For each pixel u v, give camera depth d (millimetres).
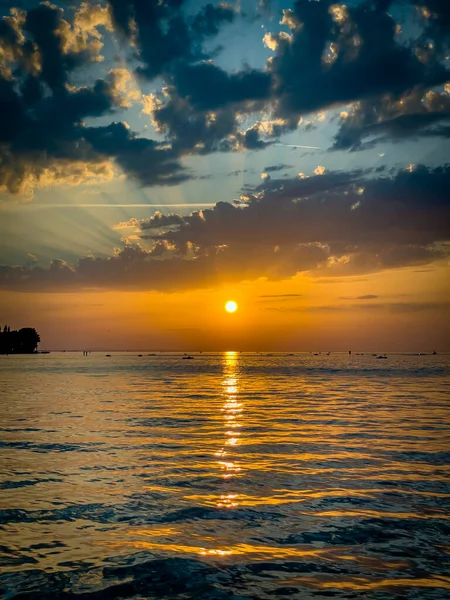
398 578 10180
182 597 9477
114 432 30109
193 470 19766
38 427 32031
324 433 29891
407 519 13688
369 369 152750
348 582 10031
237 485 17438
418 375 114750
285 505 15078
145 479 18312
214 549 11789
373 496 15922
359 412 41406
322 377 107062
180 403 49656
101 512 14500
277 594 9555
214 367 171375
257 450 24250
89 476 18766
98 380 93062
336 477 18500
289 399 54781
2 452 23516
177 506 15039
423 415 39156
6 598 9469
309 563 10945
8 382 85562
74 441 26719
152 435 29000
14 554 11508
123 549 11797
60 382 86062
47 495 16188
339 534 12656
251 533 12797
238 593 9625
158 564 10945
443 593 9516
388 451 23734
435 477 18375
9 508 14828
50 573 10523
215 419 36750
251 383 86188
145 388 72188
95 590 9781
